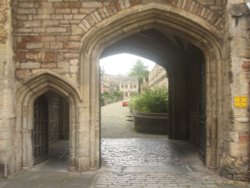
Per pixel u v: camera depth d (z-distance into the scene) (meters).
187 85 13.95
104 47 8.00
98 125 7.79
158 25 8.05
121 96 77.44
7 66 7.02
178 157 9.70
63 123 13.66
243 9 6.99
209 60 7.94
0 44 7.02
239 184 6.67
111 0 7.55
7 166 6.99
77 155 7.58
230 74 7.05
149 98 17.12
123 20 7.64
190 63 13.34
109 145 12.03
